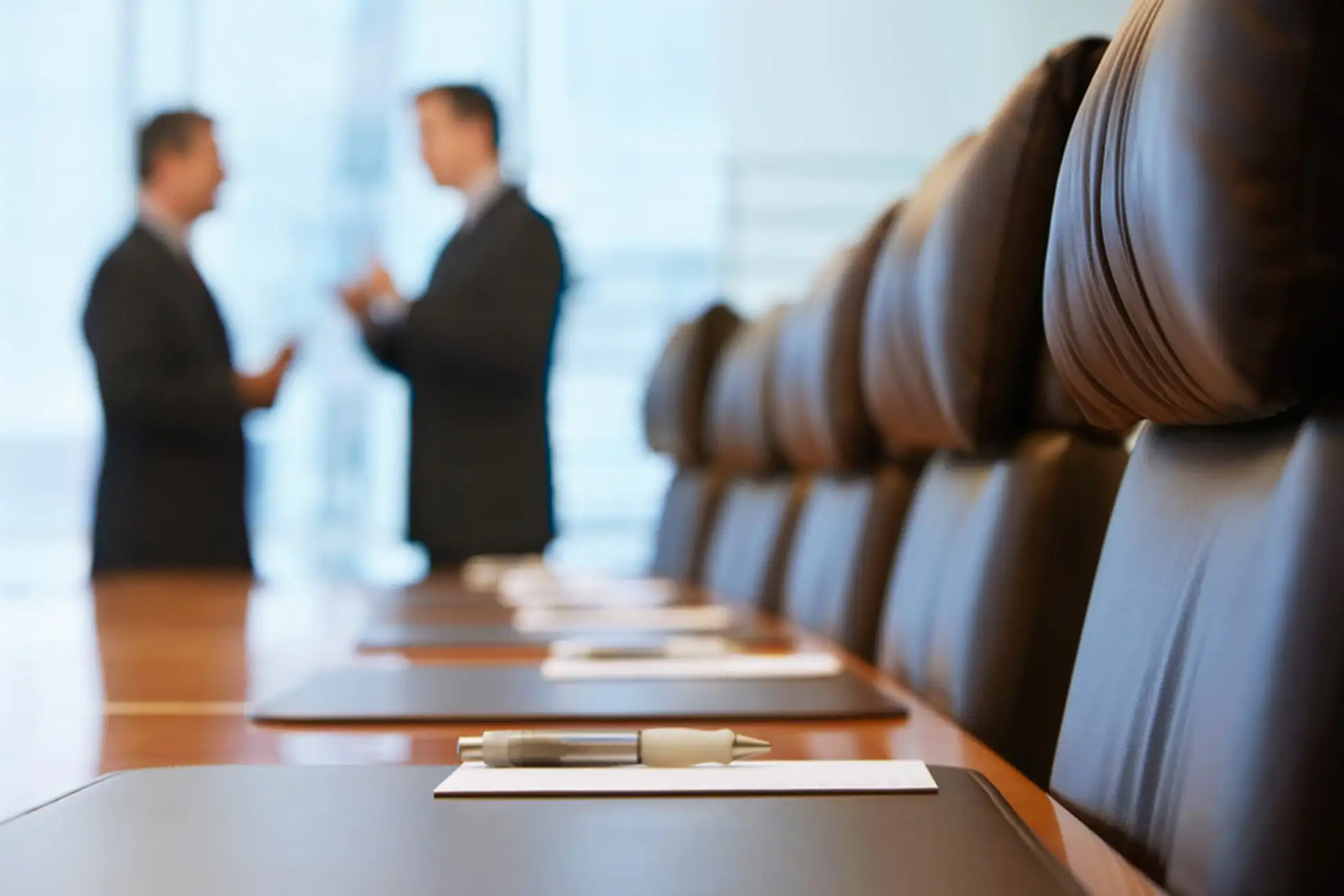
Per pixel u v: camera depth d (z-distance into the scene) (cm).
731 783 69
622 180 505
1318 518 59
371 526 494
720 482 295
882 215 174
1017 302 113
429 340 331
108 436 338
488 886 52
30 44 476
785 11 508
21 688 121
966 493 128
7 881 53
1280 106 56
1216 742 63
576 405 503
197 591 260
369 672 121
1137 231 66
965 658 115
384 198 493
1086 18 512
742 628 170
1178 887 66
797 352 199
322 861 55
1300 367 59
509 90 500
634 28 504
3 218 476
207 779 71
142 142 343
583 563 502
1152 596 76
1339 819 57
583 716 97
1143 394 74
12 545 478
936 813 63
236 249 487
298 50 489
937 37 511
